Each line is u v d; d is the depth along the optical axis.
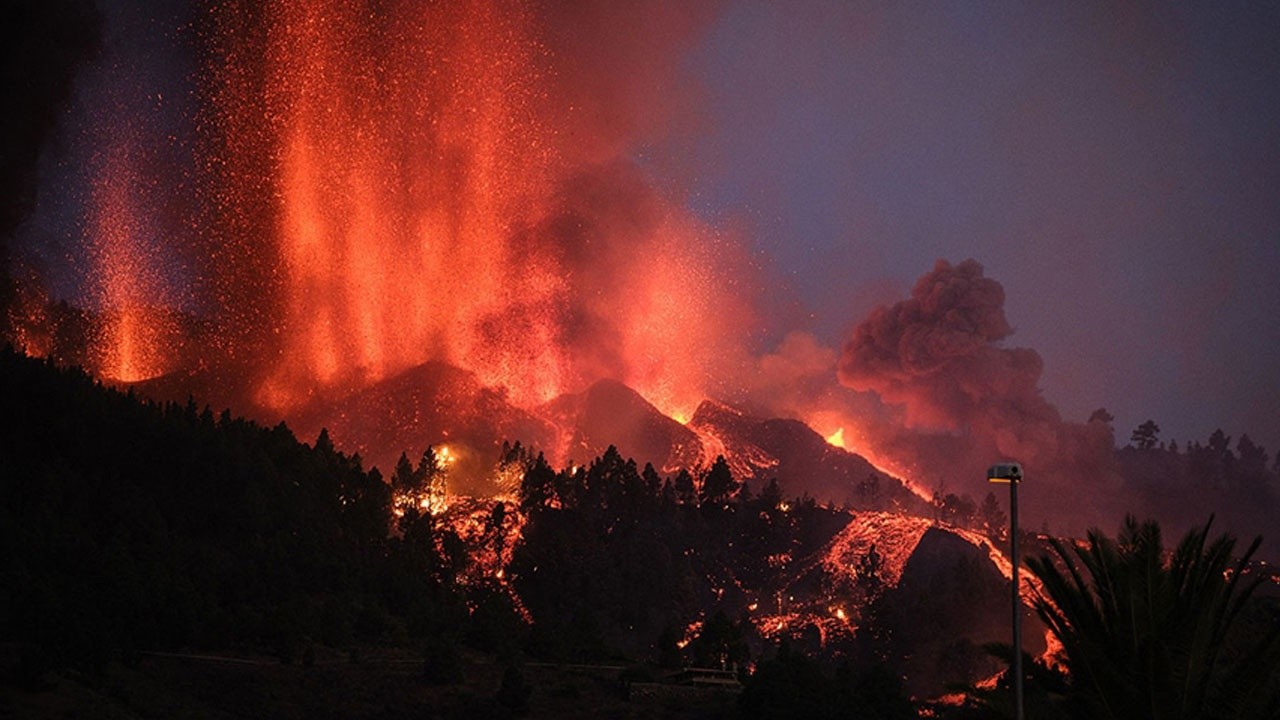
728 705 115.00
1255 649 47.78
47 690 94.25
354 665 117.06
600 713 113.38
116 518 126.75
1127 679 46.94
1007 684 53.84
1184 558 50.12
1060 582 51.00
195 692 104.62
